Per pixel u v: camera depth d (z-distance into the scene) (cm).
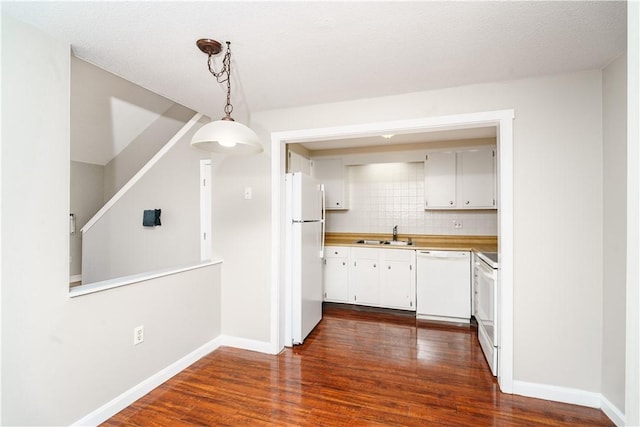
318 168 460
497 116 213
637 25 74
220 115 287
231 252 292
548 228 204
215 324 287
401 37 161
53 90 158
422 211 438
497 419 186
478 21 147
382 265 393
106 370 188
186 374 240
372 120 245
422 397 209
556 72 200
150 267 367
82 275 403
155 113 415
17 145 144
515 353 212
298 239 295
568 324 202
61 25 149
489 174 388
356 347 290
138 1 131
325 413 192
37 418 153
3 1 129
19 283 146
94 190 472
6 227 141
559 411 193
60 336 163
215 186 297
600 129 195
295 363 258
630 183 76
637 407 73
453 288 359
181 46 169
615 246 182
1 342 139
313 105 261
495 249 346
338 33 157
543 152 205
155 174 364
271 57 181
